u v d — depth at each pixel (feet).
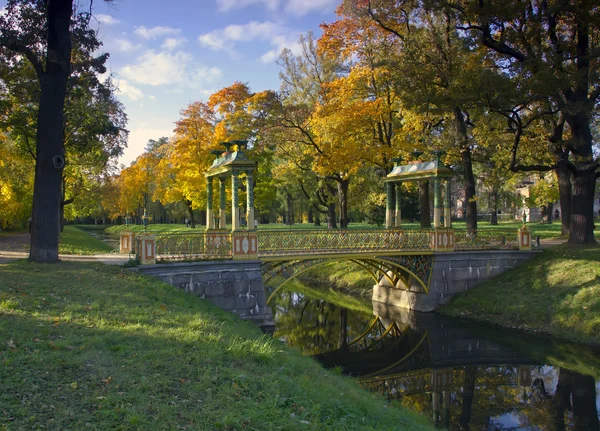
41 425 14.98
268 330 52.42
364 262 72.54
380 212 132.98
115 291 35.94
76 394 17.44
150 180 185.78
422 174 68.69
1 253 63.16
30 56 46.16
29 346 21.29
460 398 38.24
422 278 68.08
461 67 67.62
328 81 95.91
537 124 73.26
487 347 51.06
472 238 71.26
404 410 31.24
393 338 56.59
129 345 23.48
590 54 59.16
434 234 67.15
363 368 46.39
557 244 75.05
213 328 29.99
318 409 20.27
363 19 79.61
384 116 81.20
